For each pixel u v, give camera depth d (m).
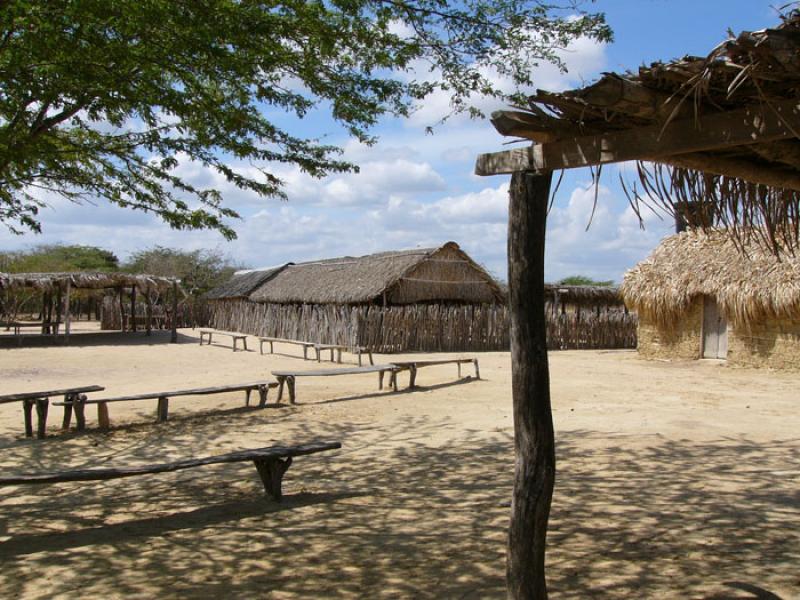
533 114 3.63
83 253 61.06
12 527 6.28
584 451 8.98
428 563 5.25
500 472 8.05
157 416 11.76
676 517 6.29
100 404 10.95
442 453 9.09
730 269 19.28
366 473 8.14
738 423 10.91
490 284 29.27
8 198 7.39
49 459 9.00
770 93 3.00
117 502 7.09
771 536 5.76
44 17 5.55
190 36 5.95
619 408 12.42
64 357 23.64
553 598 4.60
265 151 7.31
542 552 3.94
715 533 5.85
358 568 5.18
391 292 26.97
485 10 6.24
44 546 5.74
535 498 3.90
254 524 6.29
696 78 2.97
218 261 55.44
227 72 6.47
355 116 7.16
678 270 20.97
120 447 9.66
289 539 5.86
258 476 8.08
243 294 36.81
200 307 43.06
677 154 3.57
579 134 3.68
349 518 6.43
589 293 30.92
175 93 6.41
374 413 12.14
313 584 4.89
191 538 5.91
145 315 41.72
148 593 4.76
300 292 31.45
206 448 9.55
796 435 9.93
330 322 26.02
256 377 17.56
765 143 3.44
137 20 5.71
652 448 9.12
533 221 3.86
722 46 2.83
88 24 5.64
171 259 54.44
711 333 20.50
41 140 6.56
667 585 4.78
